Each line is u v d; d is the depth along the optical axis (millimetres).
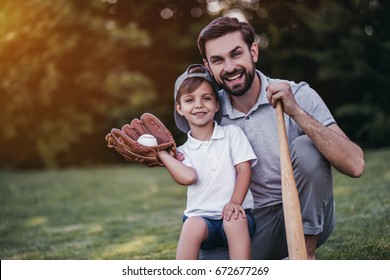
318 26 8688
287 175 2592
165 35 9602
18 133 9594
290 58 9203
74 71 9188
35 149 9742
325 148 2682
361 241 3723
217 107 3002
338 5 8805
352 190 5215
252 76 2879
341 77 8695
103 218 5453
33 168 9820
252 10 9430
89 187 7195
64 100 9359
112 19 9469
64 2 8859
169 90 9633
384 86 8844
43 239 4777
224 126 2994
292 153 2789
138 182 7359
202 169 2898
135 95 9359
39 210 6004
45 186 7445
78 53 9117
